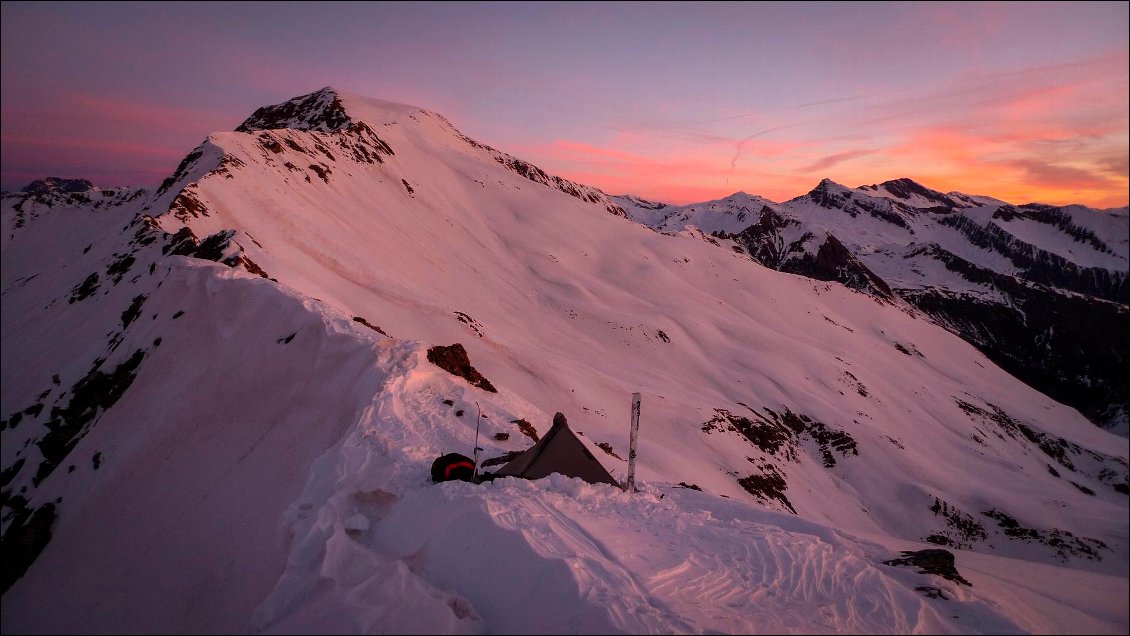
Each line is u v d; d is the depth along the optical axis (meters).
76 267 58.38
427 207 111.62
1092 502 57.06
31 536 16.72
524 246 121.62
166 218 45.72
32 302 54.53
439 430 14.56
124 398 21.81
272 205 58.53
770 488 52.69
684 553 9.30
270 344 19.78
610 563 8.49
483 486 10.77
